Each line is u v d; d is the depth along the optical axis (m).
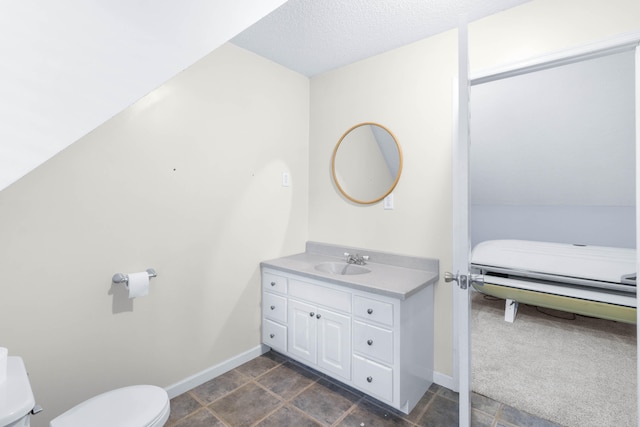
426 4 1.73
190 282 1.97
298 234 2.69
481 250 3.67
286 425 1.67
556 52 1.63
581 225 3.67
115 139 1.64
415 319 1.81
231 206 2.17
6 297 1.34
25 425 0.91
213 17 0.65
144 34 0.59
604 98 2.57
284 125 2.52
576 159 3.18
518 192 3.84
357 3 1.72
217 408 1.80
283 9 1.78
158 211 1.81
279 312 2.27
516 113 2.96
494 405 1.88
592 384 2.12
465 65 1.24
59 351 1.49
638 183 1.48
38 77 0.52
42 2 0.51
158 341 1.84
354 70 2.43
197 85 1.97
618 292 2.85
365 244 2.41
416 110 2.13
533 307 3.76
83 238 1.54
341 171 2.53
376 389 1.75
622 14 1.49
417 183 2.14
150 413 1.22
